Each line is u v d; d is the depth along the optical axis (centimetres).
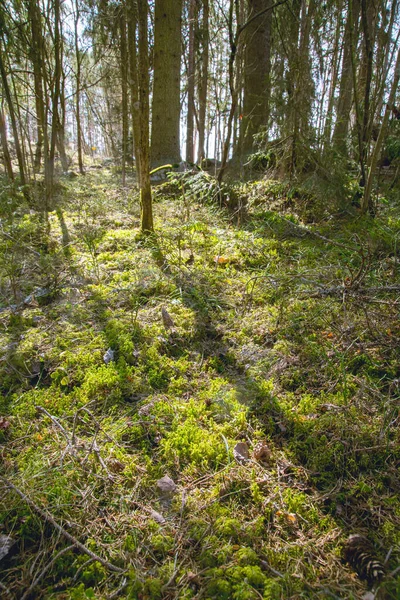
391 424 198
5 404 214
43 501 159
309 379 235
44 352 251
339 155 483
